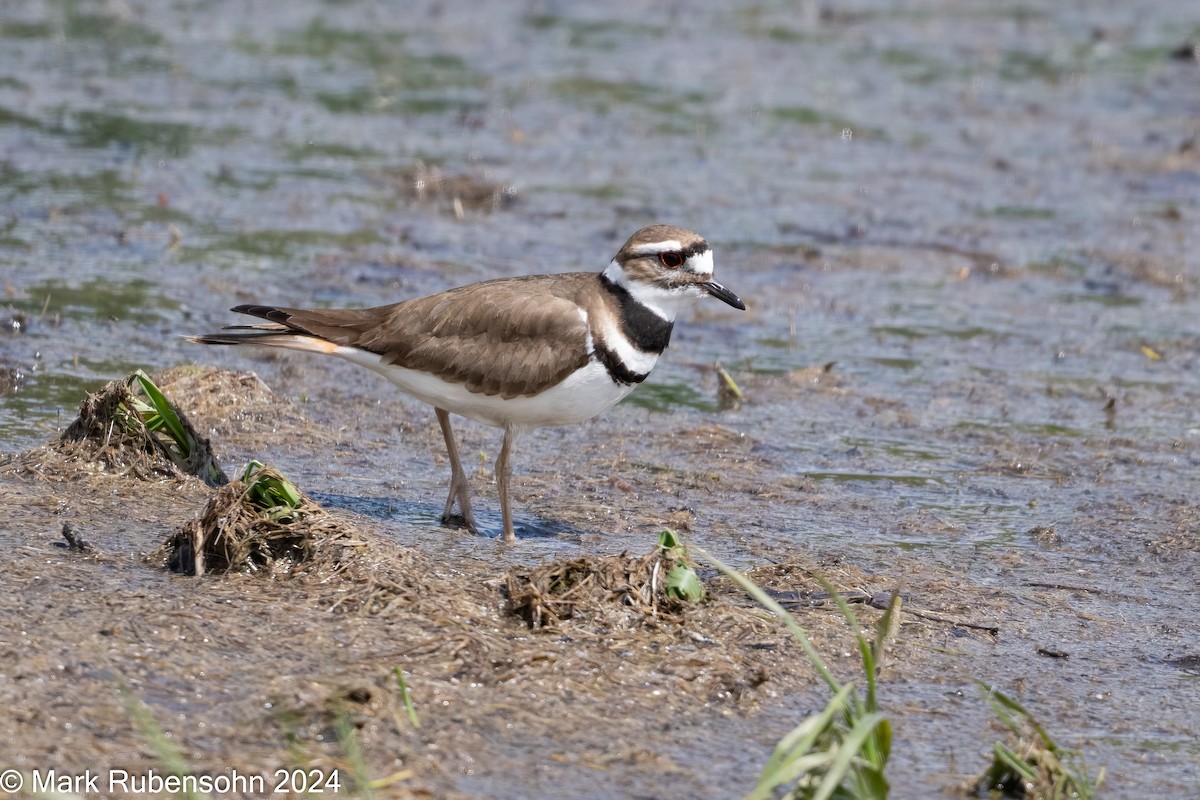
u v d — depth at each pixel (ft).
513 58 92.22
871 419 46.85
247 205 64.75
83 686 24.82
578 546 35.19
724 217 67.62
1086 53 99.45
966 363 52.44
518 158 74.33
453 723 25.05
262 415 42.98
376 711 24.90
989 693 28.43
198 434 37.83
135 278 54.95
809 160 76.74
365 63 89.45
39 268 55.11
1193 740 27.20
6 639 26.05
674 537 30.94
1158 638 31.76
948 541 37.14
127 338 49.08
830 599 32.07
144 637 26.73
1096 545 37.35
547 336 35.01
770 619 30.48
